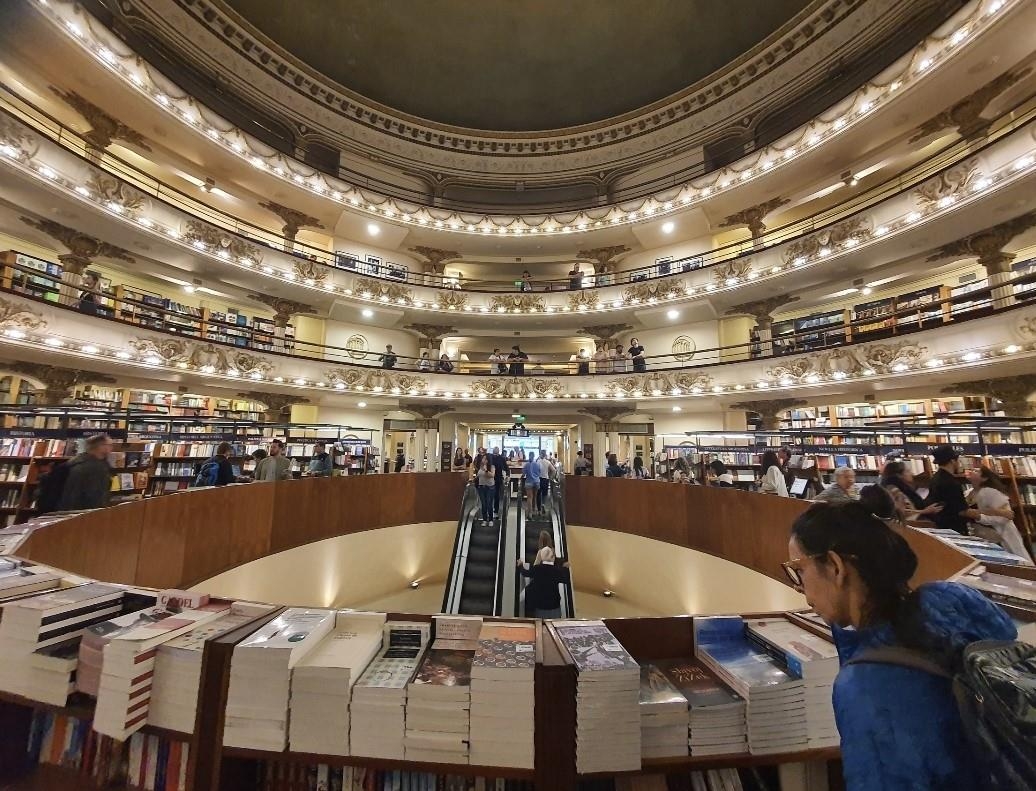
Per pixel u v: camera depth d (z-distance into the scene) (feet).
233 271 43.24
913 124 37.76
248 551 24.94
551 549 26.94
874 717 2.57
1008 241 32.01
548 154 64.49
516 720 4.43
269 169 46.11
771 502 25.31
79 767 5.34
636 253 60.80
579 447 58.80
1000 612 2.80
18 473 23.15
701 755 4.54
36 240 35.17
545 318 57.16
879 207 35.45
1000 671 2.23
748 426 50.34
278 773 5.03
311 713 4.64
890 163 41.65
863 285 42.14
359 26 52.95
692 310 52.11
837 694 2.91
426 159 63.57
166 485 29.71
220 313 47.29
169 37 44.21
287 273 46.52
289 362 45.14
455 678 4.70
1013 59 31.50
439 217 57.41
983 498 14.90
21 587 6.15
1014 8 27.96
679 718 4.53
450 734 4.50
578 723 4.39
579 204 64.64
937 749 2.35
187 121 39.27
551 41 55.42
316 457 33.01
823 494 15.48
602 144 62.59
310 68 53.93
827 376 37.86
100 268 40.11
